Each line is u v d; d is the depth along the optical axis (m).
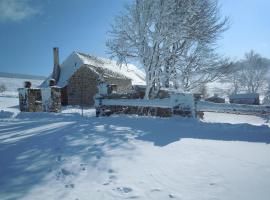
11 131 7.23
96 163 4.32
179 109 7.92
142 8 14.26
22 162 4.44
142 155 4.73
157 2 13.98
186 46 15.27
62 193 3.28
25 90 11.82
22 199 3.12
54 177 3.79
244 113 7.26
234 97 29.56
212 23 14.91
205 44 15.41
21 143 5.70
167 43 14.08
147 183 3.54
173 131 6.65
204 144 5.41
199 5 14.42
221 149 5.03
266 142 5.46
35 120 9.32
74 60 32.91
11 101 35.56
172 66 14.89
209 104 7.60
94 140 5.80
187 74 15.73
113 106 10.88
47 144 5.56
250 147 5.12
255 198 3.09
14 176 3.84
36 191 3.34
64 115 10.27
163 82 15.34
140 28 14.21
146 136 6.14
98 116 10.43
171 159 4.50
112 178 3.72
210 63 16.03
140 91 15.30
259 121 17.47
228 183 3.51
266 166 4.07
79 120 8.87
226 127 6.68
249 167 4.05
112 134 6.38
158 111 11.94
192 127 6.98
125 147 5.22
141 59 14.45
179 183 3.54
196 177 3.73
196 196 3.16
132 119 8.38
